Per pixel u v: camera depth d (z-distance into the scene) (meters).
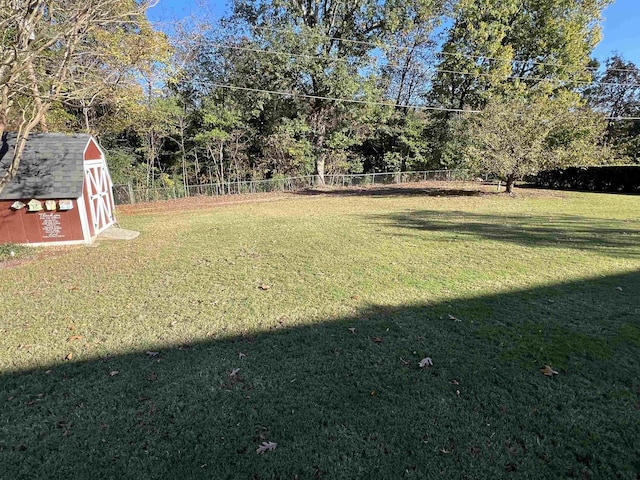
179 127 20.00
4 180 7.23
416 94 25.61
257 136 21.55
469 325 3.75
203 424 2.41
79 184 8.17
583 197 15.17
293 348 3.36
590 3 21.48
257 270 5.73
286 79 19.50
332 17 21.12
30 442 2.29
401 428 2.35
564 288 4.75
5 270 6.28
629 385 2.75
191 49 19.75
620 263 5.79
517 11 22.25
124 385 2.85
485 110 15.90
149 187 18.59
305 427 2.37
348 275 5.40
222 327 3.81
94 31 9.41
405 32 22.03
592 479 1.95
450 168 25.48
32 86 7.47
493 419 2.41
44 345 3.50
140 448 2.21
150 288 5.02
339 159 23.09
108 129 16.59
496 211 11.76
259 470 2.04
